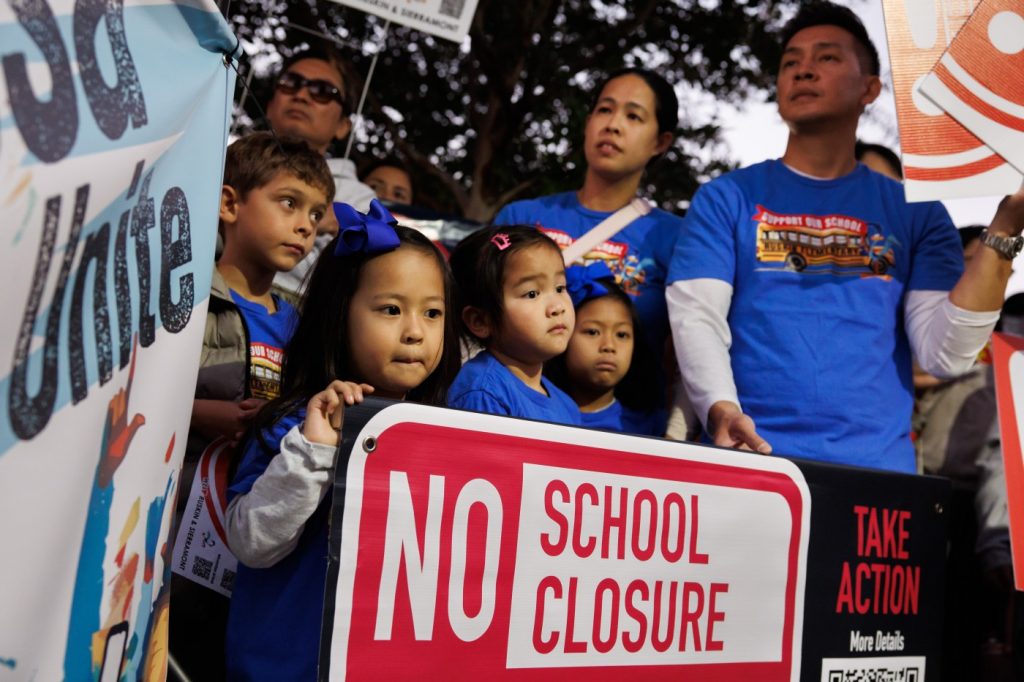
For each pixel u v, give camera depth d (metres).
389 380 2.25
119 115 1.47
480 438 2.01
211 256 1.89
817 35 3.33
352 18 8.72
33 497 1.34
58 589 1.42
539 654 2.05
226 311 2.77
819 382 3.06
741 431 2.81
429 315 2.29
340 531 1.85
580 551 2.12
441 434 1.97
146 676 1.79
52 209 1.30
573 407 2.96
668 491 2.27
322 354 2.27
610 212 3.70
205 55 1.82
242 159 2.92
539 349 2.79
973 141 2.89
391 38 9.22
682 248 3.28
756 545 2.41
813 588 2.51
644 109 3.65
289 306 3.06
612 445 2.19
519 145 9.61
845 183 3.30
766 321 3.14
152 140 1.57
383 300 2.24
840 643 2.56
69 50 1.35
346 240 2.27
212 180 1.86
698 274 3.20
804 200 3.27
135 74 1.53
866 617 2.61
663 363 3.52
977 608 4.09
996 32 2.84
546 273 2.80
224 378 2.71
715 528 2.34
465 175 9.93
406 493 1.92
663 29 9.74
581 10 9.57
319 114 4.26
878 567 2.65
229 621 2.11
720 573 2.34
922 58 2.93
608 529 2.17
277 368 2.84
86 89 1.38
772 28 9.52
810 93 3.29
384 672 1.87
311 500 1.90
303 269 3.64
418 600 1.92
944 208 3.31
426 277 2.27
